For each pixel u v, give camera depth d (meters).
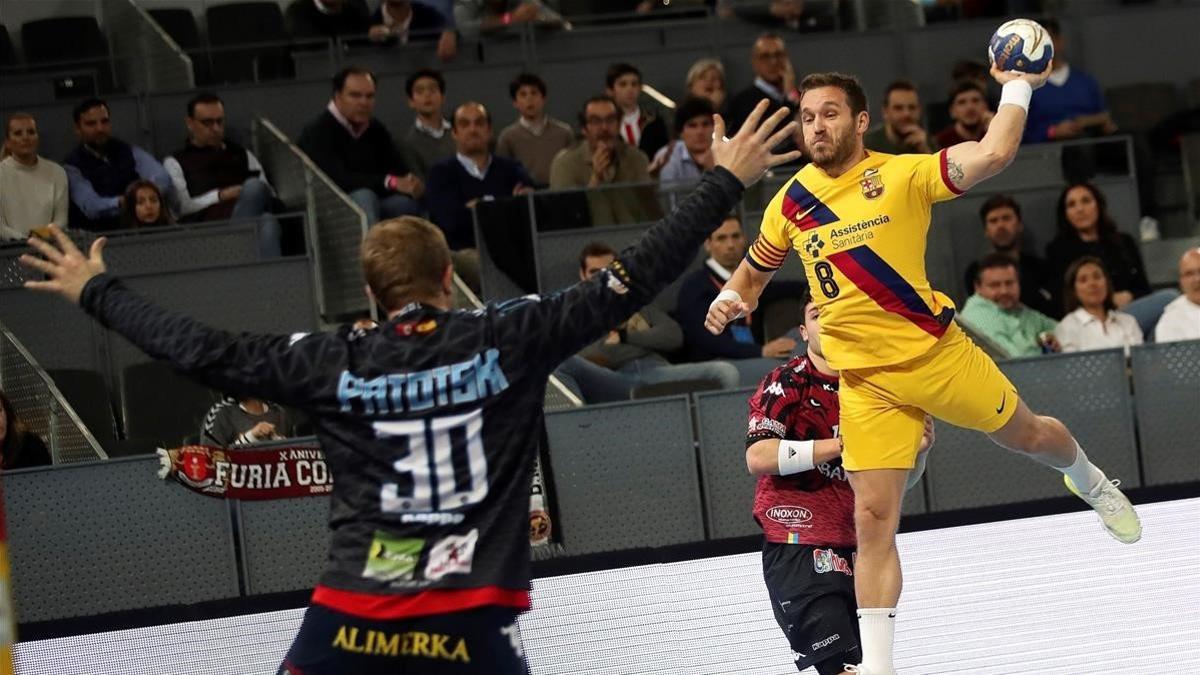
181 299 21.56
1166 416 19.47
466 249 23.91
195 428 20.59
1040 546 14.48
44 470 17.62
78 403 20.30
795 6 30.98
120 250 22.36
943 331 10.95
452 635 7.92
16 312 21.39
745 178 8.30
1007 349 21.34
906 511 19.03
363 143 25.22
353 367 8.24
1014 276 21.66
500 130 29.12
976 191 24.50
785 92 26.02
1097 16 30.56
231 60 29.31
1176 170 28.34
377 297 8.59
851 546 11.72
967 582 14.16
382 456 8.12
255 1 31.09
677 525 18.53
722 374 20.36
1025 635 13.80
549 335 8.21
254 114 27.75
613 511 18.44
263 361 8.23
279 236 23.23
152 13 30.47
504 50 30.00
